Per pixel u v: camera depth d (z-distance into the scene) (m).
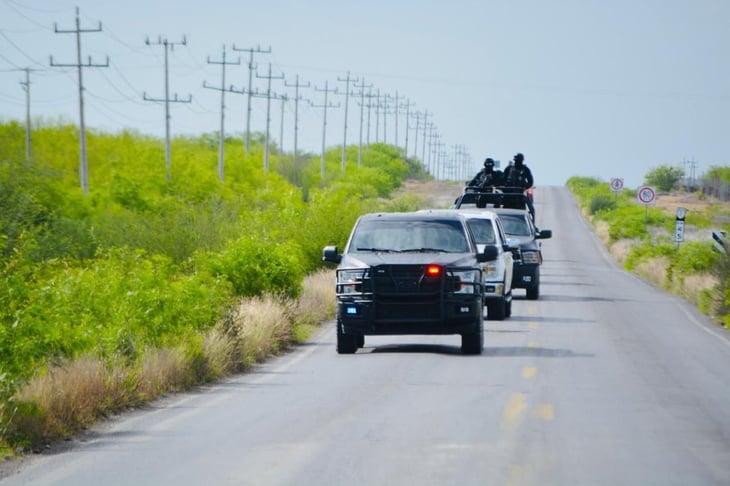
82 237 111.38
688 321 82.94
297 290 79.94
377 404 42.41
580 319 82.31
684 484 28.62
